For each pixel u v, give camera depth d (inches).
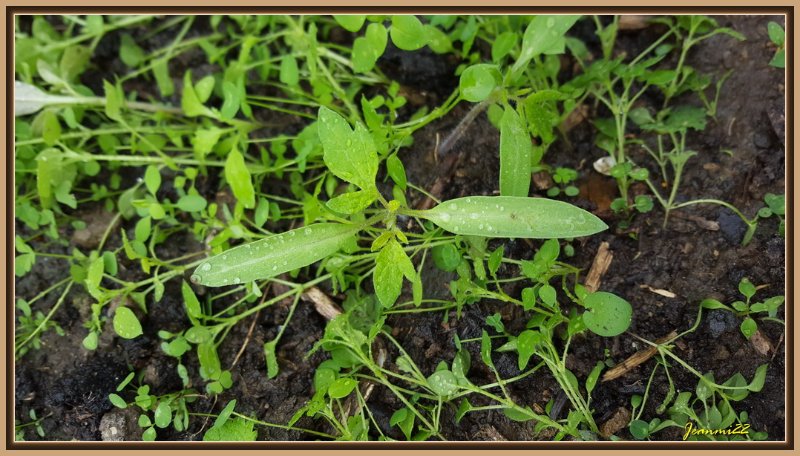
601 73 8.0
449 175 8.1
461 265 7.3
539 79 8.2
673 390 7.1
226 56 9.3
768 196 7.5
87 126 9.0
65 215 8.5
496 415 7.2
